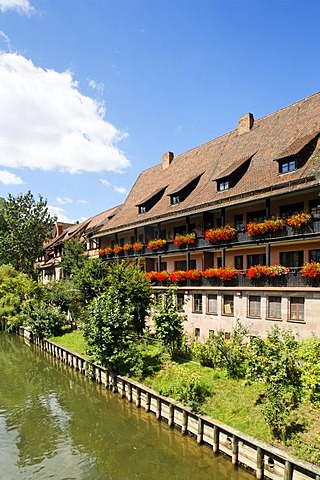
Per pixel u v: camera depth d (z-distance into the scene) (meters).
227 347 15.49
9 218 49.47
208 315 21.41
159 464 11.82
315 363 11.32
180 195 26.45
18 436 14.20
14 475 11.46
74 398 18.39
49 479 11.23
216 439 11.96
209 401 13.49
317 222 16.52
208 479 10.91
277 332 13.59
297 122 22.02
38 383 21.20
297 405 11.80
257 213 21.55
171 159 34.72
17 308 39.94
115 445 13.16
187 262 23.94
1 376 22.84
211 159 28.02
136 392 16.33
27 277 46.69
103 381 19.64
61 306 33.19
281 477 10.02
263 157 22.23
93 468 11.77
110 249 32.72
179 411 13.71
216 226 23.92
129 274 22.30
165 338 18.42
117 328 18.58
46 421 15.55
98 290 25.95
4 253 49.97
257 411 12.28
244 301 19.19
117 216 35.22
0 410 16.94
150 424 14.77
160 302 19.47
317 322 15.78
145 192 34.09
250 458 10.92
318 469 9.29
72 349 24.95
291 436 10.67
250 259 22.03
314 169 17.22
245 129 26.47
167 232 28.67
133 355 18.39
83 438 13.84
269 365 11.73
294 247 19.34
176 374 15.59
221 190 22.97
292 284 16.86
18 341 35.00
